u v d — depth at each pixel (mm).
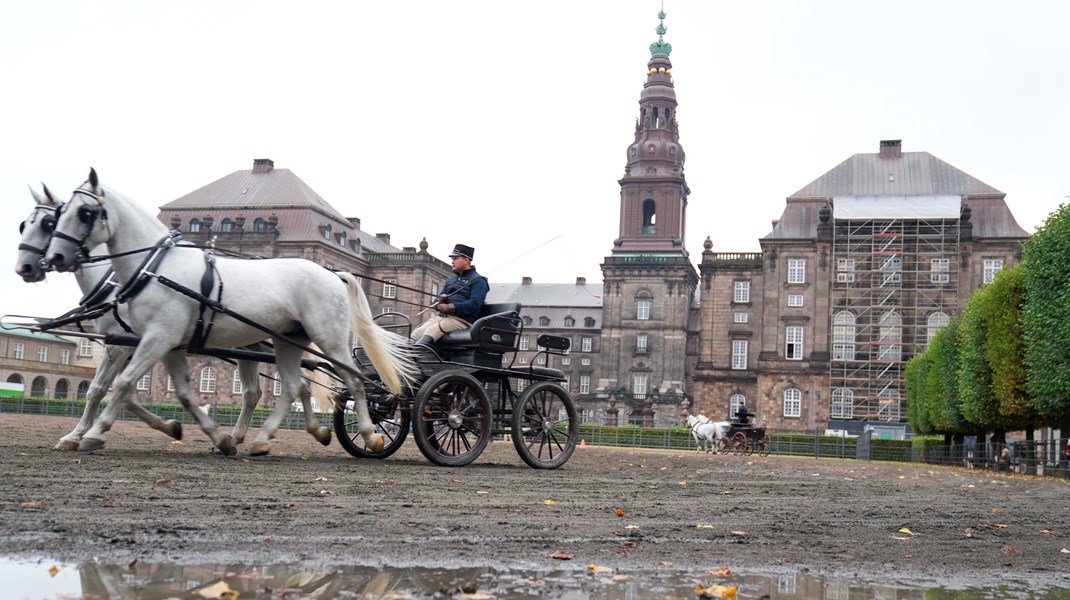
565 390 16297
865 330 88438
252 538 6371
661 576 5840
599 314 133125
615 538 7410
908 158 93000
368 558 5871
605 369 110125
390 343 14406
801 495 13484
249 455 13742
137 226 12539
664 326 109625
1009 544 8344
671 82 116500
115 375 13750
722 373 98250
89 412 13516
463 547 6512
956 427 52594
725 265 99875
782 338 90188
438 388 14516
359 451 15758
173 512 7398
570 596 5062
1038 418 39688
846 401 88750
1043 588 6047
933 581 6156
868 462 47094
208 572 5156
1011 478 28750
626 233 113062
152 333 12328
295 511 7867
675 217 112312
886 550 7543
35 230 11977
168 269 12523
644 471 18859
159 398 101125
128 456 12211
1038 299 35250
